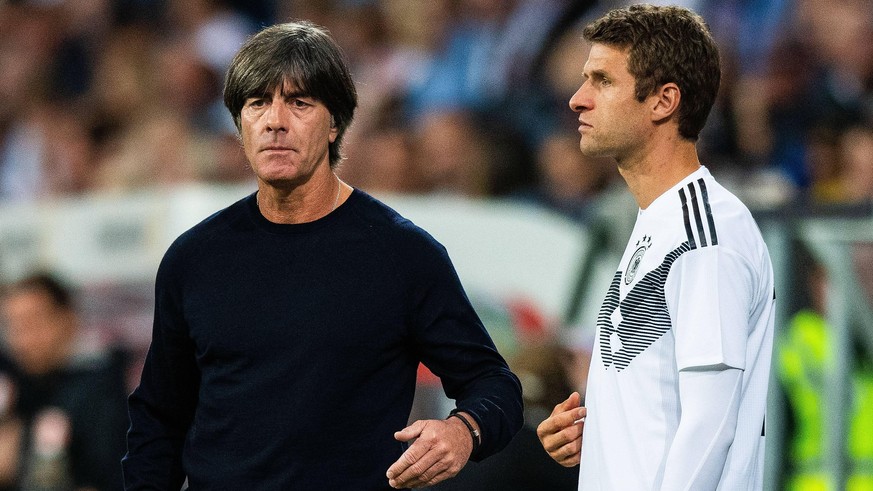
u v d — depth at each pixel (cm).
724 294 1045
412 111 3634
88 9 4472
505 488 1681
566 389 1816
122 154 3784
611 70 1127
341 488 1133
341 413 1137
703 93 1123
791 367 1878
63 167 4094
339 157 1196
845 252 1847
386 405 1161
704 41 1130
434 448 1087
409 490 1161
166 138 3644
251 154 1155
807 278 1884
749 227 1088
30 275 2336
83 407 2216
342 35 3919
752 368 1091
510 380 1183
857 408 1886
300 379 1134
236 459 1143
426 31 3775
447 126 3269
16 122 4362
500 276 2270
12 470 2262
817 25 3083
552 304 2277
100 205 2422
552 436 1183
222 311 1155
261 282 1155
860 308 1836
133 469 1221
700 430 1025
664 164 1125
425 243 1173
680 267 1065
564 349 1864
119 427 2200
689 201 1095
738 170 2923
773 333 1122
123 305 2339
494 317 2200
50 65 4475
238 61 1160
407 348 1181
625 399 1087
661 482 1048
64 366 2325
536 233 2308
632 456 1076
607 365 1109
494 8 3628
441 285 1168
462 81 3606
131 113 4100
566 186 3098
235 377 1152
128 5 4403
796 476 1878
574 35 3416
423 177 3256
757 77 3166
